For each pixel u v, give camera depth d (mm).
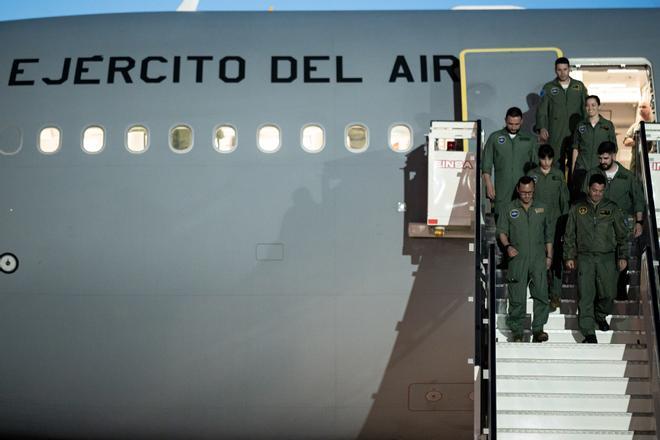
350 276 10133
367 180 10281
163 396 10250
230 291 10172
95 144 10492
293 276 10148
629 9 11453
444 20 11219
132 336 10211
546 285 8852
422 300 10125
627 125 12227
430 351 10109
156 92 10562
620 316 9406
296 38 10898
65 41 11023
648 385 8344
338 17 11203
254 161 10336
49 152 10492
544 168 9375
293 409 10250
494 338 7820
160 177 10344
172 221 10258
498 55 10812
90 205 10359
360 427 10344
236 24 11070
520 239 8859
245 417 10297
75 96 10609
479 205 8469
